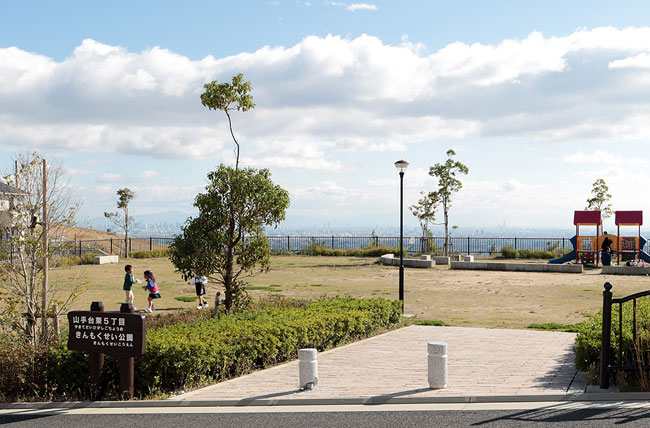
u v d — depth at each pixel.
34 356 9.64
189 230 14.88
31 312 11.32
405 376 9.46
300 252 45.78
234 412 7.72
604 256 30.31
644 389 7.90
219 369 9.81
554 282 25.69
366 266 34.94
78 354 9.37
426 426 6.84
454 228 42.31
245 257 15.33
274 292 22.62
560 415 7.11
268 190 15.15
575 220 32.75
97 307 9.12
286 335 11.22
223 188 14.82
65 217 12.09
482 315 17.22
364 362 10.73
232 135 15.31
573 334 13.57
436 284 25.44
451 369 9.88
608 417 6.98
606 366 8.02
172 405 8.18
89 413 8.02
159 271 32.09
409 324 15.77
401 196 18.73
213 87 14.94
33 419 7.82
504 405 7.66
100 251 43.25
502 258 39.75
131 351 8.70
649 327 8.93
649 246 35.16
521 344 12.30
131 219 50.88
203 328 10.66
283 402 8.02
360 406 7.83
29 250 11.60
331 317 12.67
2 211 11.52
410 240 43.91
